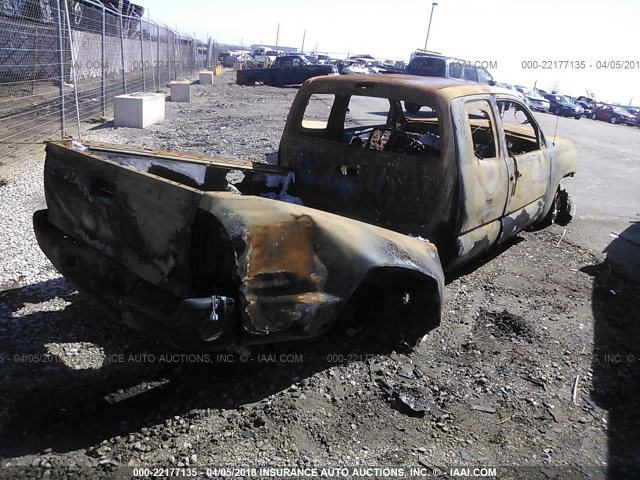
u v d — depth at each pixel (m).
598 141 18.97
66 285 4.25
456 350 3.77
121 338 3.57
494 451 2.82
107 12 14.48
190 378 3.23
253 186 4.72
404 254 3.30
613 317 4.40
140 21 17.64
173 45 28.66
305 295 2.88
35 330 3.59
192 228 2.71
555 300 4.68
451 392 3.28
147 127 12.79
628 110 38.78
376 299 3.57
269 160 7.65
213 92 24.69
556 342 3.96
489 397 3.26
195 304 2.55
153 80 20.92
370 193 4.36
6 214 5.88
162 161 4.04
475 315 4.32
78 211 3.32
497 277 5.13
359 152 4.39
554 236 6.54
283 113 17.05
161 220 2.82
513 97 5.12
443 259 4.15
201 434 2.78
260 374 3.32
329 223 2.99
